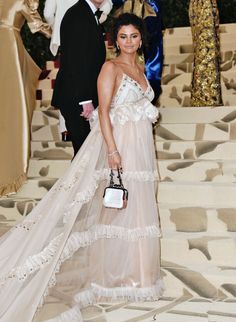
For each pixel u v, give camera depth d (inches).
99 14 146.6
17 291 111.3
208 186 148.7
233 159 162.1
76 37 141.3
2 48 170.2
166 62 263.9
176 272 131.6
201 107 177.2
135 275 125.6
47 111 202.8
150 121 129.9
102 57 144.8
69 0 161.3
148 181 127.3
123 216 124.3
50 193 129.1
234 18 301.4
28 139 171.5
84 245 120.1
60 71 144.7
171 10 302.7
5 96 169.3
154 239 127.3
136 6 163.2
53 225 118.3
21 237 125.8
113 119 125.6
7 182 168.9
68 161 176.4
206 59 187.9
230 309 120.0
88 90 140.9
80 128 143.9
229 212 140.8
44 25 170.1
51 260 112.8
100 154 125.0
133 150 125.6
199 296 129.2
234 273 127.7
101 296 125.1
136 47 128.2
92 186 119.9
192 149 165.9
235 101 228.5
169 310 120.1
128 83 125.6
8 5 169.5
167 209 145.7
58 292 116.8
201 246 134.9
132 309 121.3
